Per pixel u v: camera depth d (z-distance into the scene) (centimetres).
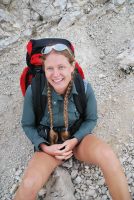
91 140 287
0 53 406
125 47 385
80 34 407
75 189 305
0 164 331
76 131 295
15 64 395
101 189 302
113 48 390
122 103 347
